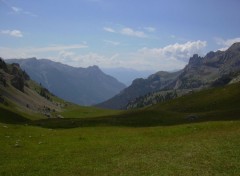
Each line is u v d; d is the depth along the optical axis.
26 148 48.84
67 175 35.06
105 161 40.19
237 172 32.78
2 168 38.41
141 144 49.97
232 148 41.66
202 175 32.44
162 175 32.94
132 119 94.31
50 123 98.00
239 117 88.31
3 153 45.31
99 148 48.19
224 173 32.69
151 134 59.12
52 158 42.81
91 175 34.53
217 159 37.56
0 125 66.31
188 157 39.31
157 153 42.53
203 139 48.97
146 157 40.78
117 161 39.78
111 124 89.75
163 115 101.50
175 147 45.22
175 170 34.44
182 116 99.25
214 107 142.75
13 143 51.47
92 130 67.00
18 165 39.59
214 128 59.59
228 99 147.12
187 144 46.44
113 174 34.34
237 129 55.00
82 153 45.34
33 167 38.59
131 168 36.19
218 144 44.34
